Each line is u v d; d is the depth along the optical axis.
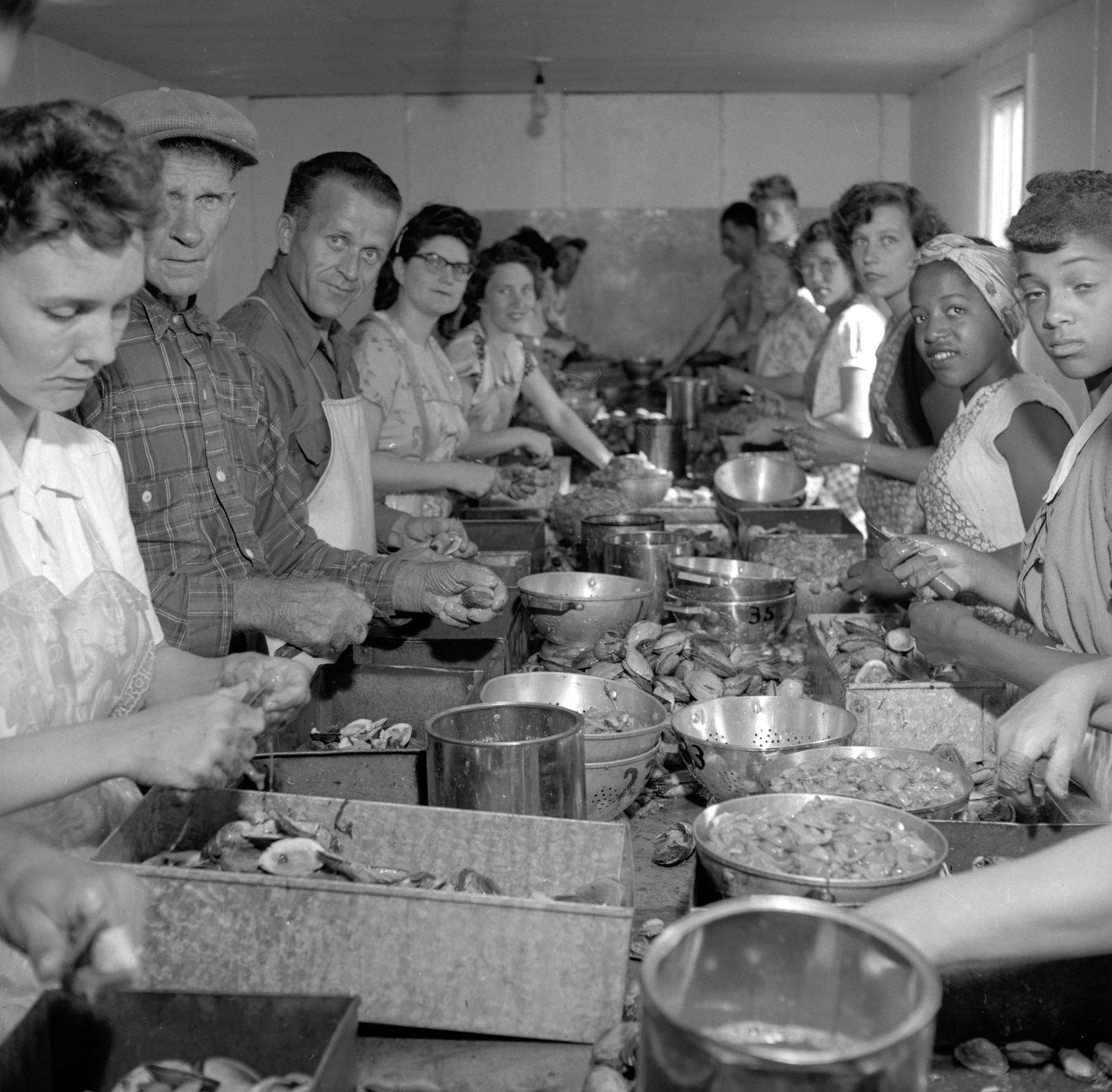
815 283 4.76
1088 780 1.81
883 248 3.26
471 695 1.92
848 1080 0.83
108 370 1.98
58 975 0.96
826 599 2.79
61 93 5.33
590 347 8.28
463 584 2.29
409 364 3.46
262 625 2.00
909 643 2.19
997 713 1.99
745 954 1.02
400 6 4.65
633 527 3.30
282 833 1.36
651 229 8.00
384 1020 1.20
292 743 1.96
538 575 2.69
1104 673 1.37
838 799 1.51
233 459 2.16
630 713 1.97
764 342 6.14
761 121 7.77
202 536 2.07
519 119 7.81
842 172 7.79
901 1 4.55
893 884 1.27
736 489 4.04
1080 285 1.75
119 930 0.97
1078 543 1.83
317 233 2.65
